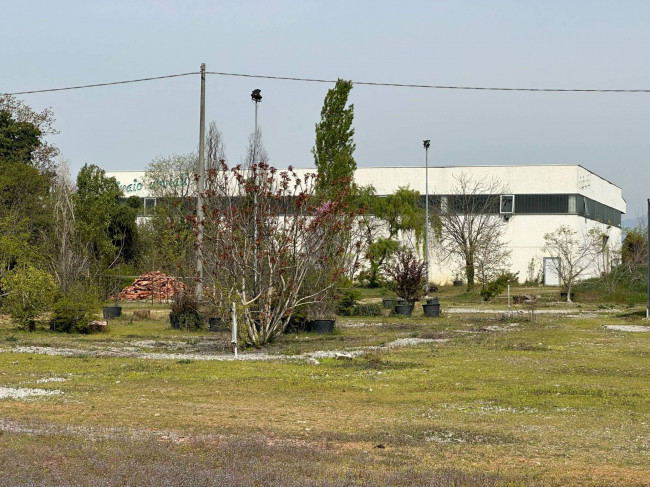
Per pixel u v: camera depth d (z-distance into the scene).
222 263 21.39
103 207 47.72
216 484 7.34
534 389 14.45
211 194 22.27
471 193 71.94
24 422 10.62
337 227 22.52
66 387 14.13
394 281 43.47
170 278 41.25
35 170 44.16
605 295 52.66
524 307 44.50
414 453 9.31
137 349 20.98
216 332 26.25
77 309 25.58
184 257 30.27
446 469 8.35
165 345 22.20
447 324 30.62
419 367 17.52
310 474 7.94
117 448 8.85
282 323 23.97
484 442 10.06
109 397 13.14
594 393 14.05
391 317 34.84
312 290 25.69
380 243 59.00
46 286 25.84
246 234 21.56
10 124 53.19
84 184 58.88
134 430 10.25
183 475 7.57
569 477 8.23
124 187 73.44
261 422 11.20
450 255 71.00
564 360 19.05
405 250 60.22
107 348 21.05
